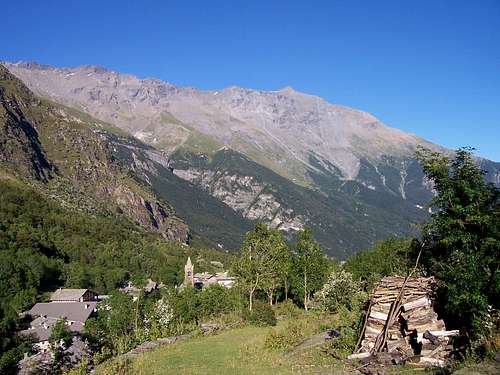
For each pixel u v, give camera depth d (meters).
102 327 59.44
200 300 55.59
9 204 185.00
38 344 70.25
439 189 23.31
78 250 173.50
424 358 17.31
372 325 21.09
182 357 25.66
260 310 42.34
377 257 70.69
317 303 50.69
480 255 19.50
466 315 18.12
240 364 22.77
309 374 19.05
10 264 122.81
